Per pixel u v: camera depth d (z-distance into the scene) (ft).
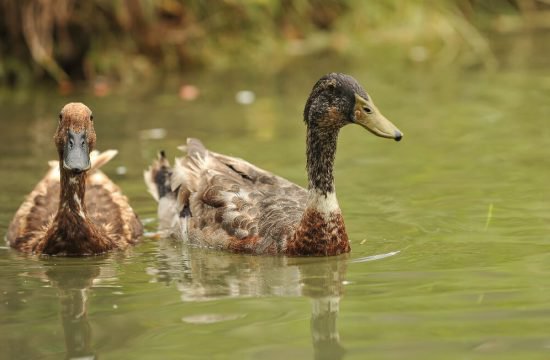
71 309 32.04
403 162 51.44
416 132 57.72
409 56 83.10
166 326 29.94
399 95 68.28
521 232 39.40
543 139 54.90
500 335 27.94
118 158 53.26
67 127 38.29
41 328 30.19
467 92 68.49
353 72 77.25
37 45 72.33
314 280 34.65
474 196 44.83
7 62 74.23
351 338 28.25
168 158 52.80
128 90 72.59
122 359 27.30
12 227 41.73
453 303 31.01
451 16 90.63
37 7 72.64
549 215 41.55
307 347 27.61
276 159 52.29
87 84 74.74
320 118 37.88
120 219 41.86
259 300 32.40
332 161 37.99
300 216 39.32
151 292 33.76
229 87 72.79
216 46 82.23
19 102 68.85
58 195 43.09
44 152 54.65
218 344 28.09
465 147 53.88
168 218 43.50
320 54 84.69
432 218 41.93
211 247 40.40
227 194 41.09
